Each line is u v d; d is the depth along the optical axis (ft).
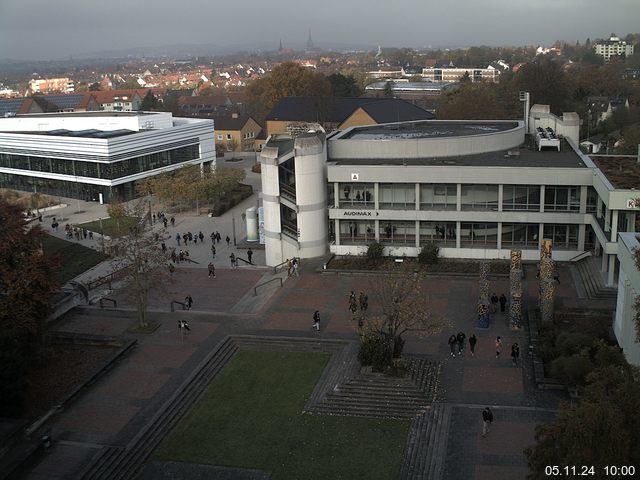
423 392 152.87
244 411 151.02
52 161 392.47
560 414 97.19
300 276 233.76
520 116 521.65
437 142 262.88
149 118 407.85
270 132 513.04
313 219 246.88
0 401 143.74
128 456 134.92
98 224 326.85
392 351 161.79
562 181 228.43
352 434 140.77
